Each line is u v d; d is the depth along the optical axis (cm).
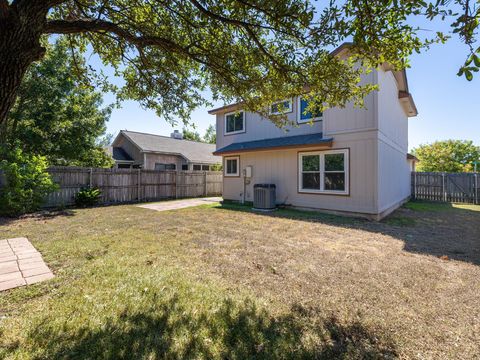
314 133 906
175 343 192
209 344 192
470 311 240
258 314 231
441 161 2031
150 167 1858
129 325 212
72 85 1146
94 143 1355
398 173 1062
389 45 238
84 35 354
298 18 243
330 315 232
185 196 1411
